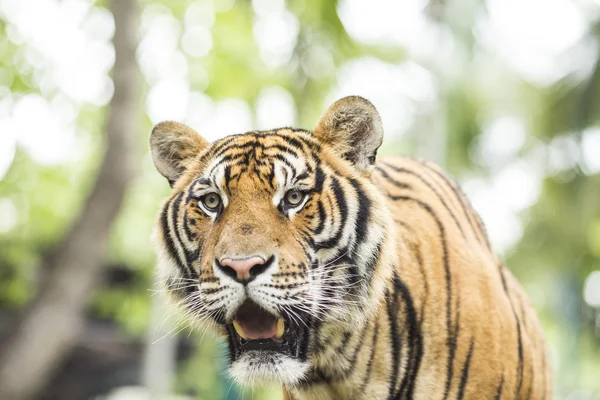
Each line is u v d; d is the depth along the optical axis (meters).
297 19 13.02
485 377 4.64
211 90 14.27
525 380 4.97
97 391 21.31
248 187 4.28
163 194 16.84
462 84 17.11
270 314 4.29
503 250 24.67
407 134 20.69
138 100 9.87
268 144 4.42
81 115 13.68
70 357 20.70
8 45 11.76
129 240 18.64
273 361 4.26
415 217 4.83
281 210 4.27
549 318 27.41
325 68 14.16
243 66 14.29
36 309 9.59
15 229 14.41
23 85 11.91
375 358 4.51
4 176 13.29
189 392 20.98
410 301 4.55
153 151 4.93
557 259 22.73
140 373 21.31
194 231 4.41
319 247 4.29
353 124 4.54
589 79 19.56
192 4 14.04
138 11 9.75
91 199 9.69
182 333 20.84
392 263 4.43
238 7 14.23
